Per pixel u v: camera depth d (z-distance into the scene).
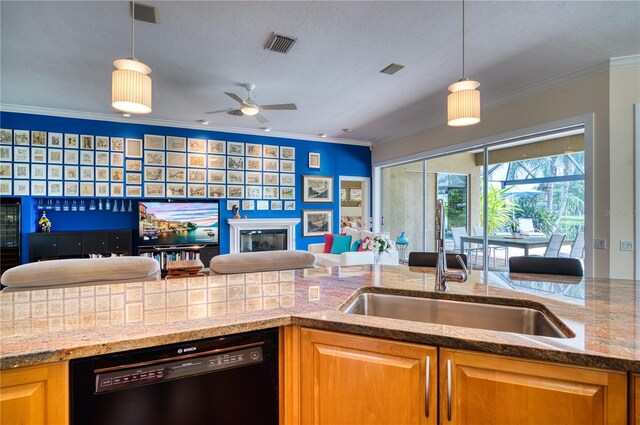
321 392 1.19
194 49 3.19
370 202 7.73
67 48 3.17
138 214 5.72
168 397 1.04
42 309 1.29
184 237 5.91
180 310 1.28
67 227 5.42
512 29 2.80
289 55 3.31
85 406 0.95
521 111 4.18
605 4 2.45
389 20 2.69
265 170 6.71
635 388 0.87
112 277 2.59
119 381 0.99
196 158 6.11
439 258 1.70
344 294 1.56
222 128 6.28
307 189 7.09
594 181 3.43
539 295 1.55
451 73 3.72
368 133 6.70
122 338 0.99
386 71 3.68
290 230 6.80
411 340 1.08
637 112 3.20
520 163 4.36
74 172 5.27
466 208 5.24
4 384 0.88
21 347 0.92
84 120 5.34
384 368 1.11
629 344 0.97
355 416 1.14
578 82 3.59
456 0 2.43
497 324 1.50
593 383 0.90
